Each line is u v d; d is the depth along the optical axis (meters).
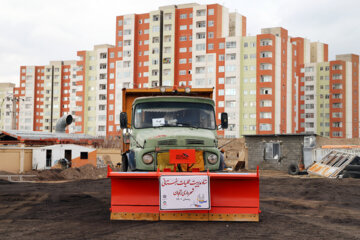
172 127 11.38
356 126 118.88
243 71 93.25
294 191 18.20
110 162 45.56
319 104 118.94
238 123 92.62
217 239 7.77
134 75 104.38
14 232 8.52
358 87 121.12
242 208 9.40
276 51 93.31
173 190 9.07
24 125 157.00
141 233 8.20
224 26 99.50
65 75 155.12
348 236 8.35
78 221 9.80
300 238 8.04
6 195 15.84
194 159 10.11
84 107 115.00
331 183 21.59
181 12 100.75
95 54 115.50
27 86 157.75
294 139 35.66
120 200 9.47
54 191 17.89
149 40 102.94
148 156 10.42
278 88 93.50
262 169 37.41
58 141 45.16
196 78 97.44
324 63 118.81
